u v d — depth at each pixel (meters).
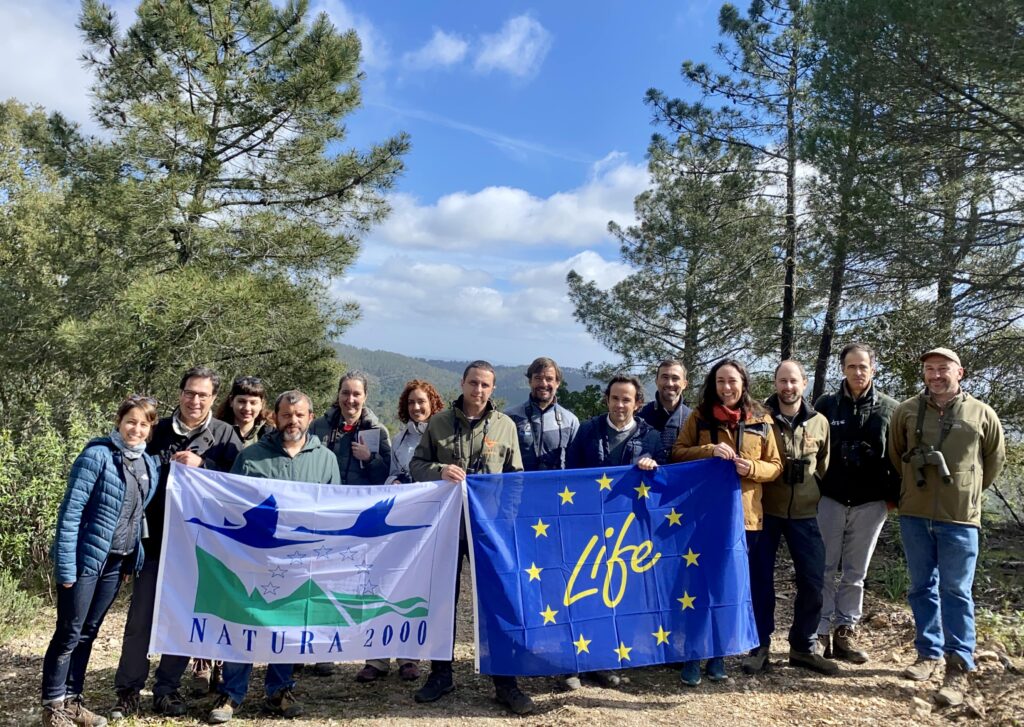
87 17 12.55
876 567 7.48
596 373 21.09
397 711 4.38
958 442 4.57
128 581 7.59
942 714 4.20
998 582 6.98
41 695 4.36
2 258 15.51
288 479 4.56
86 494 3.98
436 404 5.90
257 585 4.39
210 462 4.68
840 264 10.68
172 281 11.66
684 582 4.71
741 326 17.05
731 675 4.89
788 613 6.65
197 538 4.37
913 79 8.66
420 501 4.62
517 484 4.67
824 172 10.16
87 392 12.83
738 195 16.78
